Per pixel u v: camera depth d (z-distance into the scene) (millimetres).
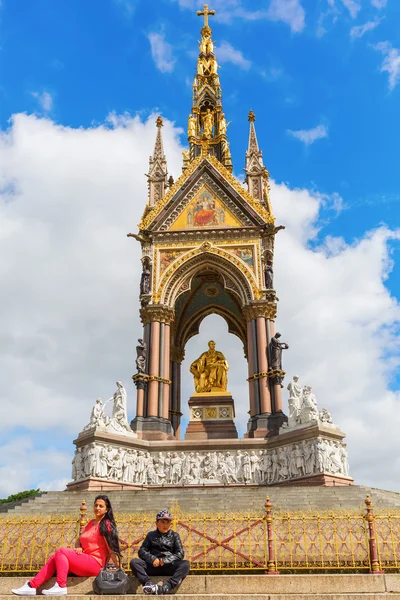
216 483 35469
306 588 12570
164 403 39688
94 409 35438
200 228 43844
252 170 46844
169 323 42344
